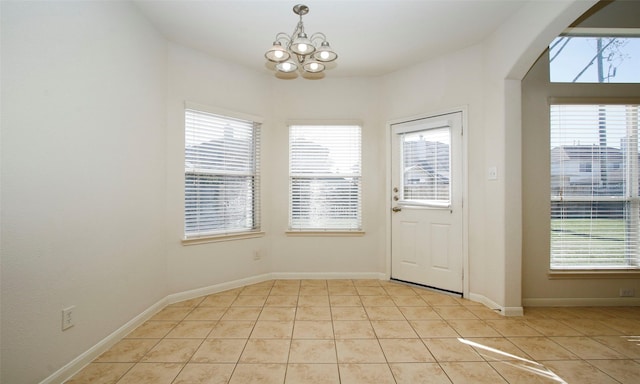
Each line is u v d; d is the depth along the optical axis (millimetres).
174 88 2869
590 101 2826
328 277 3664
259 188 3559
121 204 2184
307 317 2562
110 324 2064
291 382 1685
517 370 1809
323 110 3662
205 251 3092
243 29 2686
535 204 2867
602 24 2748
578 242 2898
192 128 3018
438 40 2879
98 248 1957
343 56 3186
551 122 2881
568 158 2887
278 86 3662
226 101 3258
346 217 3693
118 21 2148
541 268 2869
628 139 2873
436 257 3244
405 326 2396
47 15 1598
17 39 1451
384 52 3109
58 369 1660
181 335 2232
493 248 2754
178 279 2902
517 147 2602
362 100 3678
